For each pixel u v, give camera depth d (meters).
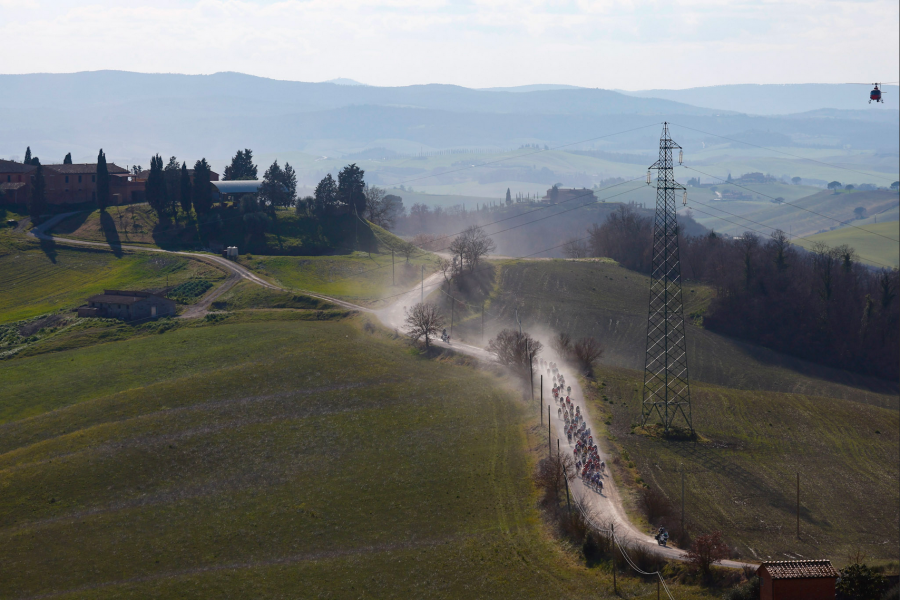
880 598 65.44
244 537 89.69
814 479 108.31
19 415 127.25
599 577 74.62
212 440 115.50
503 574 77.12
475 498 95.94
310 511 95.25
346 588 77.44
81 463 107.75
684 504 94.06
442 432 117.88
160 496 100.44
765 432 127.62
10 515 96.25
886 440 127.50
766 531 88.69
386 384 138.75
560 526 84.94
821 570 56.06
